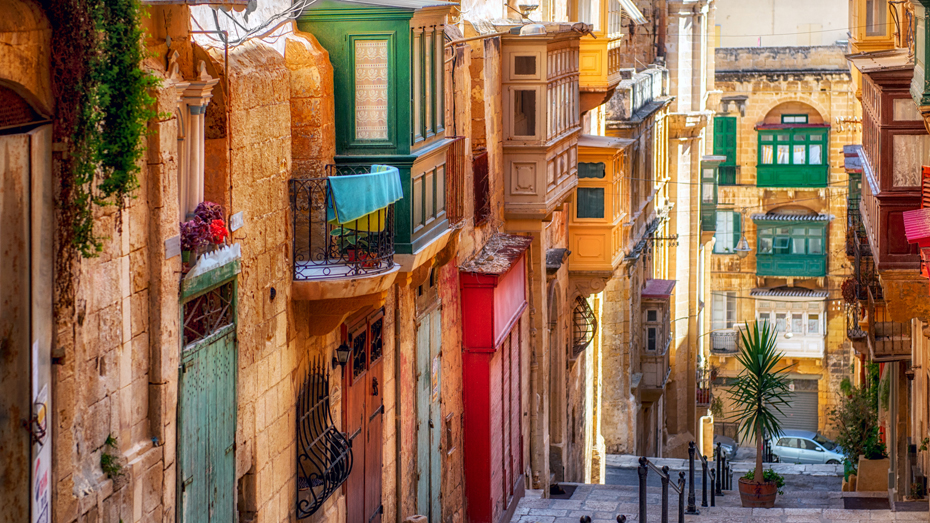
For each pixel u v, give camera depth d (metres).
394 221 13.40
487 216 20.25
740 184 54.31
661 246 42.28
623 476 33.03
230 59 10.77
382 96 13.17
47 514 7.84
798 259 53.72
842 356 53.62
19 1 7.39
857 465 26.81
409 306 16.09
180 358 9.71
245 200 11.02
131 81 8.23
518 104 21.64
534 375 23.36
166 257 9.36
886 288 19.34
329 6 13.02
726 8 58.00
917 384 22.91
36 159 7.64
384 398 15.35
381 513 15.23
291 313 12.27
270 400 11.80
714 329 54.59
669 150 42.81
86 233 8.06
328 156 13.05
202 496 10.24
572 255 27.95
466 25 19.58
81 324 8.25
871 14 26.00
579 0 26.59
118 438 8.88
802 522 19.44
